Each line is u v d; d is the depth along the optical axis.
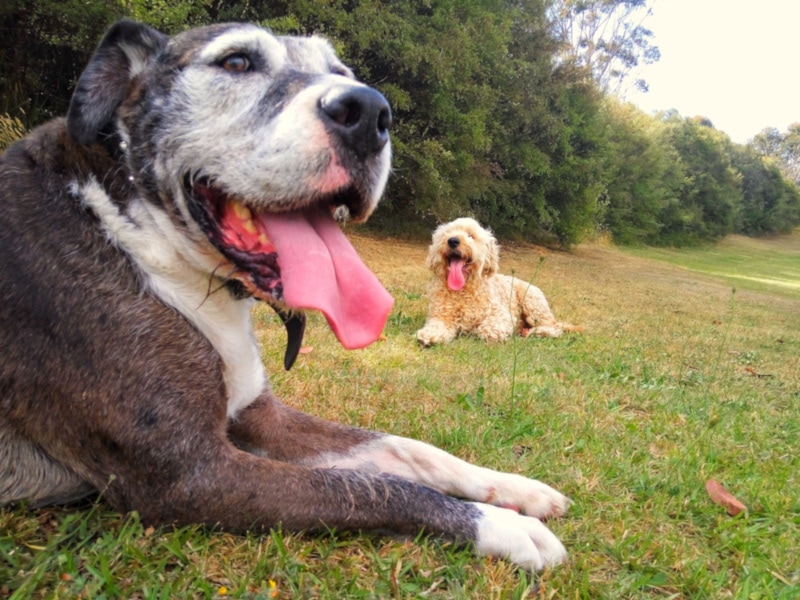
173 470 0.54
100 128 0.60
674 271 7.10
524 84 5.96
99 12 2.86
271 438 0.70
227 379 0.63
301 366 1.16
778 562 0.62
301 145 0.56
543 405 1.08
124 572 0.49
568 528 0.63
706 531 0.68
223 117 0.59
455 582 0.52
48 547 0.50
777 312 3.93
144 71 0.63
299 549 0.54
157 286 0.58
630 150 10.30
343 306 0.58
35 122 3.18
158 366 0.55
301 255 0.58
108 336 0.55
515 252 6.21
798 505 0.76
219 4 3.54
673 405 1.20
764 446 1.00
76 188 0.58
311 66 0.68
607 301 3.35
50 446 0.56
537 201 6.64
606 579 0.56
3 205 0.56
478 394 1.08
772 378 1.69
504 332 1.85
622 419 1.07
